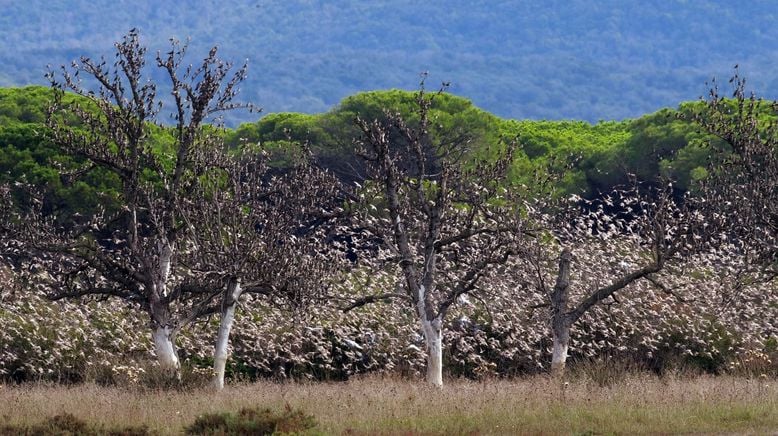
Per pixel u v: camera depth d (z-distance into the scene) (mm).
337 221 102500
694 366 110750
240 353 111688
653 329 111562
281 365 111250
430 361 93625
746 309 114062
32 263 109875
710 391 76250
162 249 93562
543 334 112062
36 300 109250
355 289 117500
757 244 102000
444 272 103375
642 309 113812
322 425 65688
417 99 98188
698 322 112000
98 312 111188
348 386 92875
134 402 75875
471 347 109750
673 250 96062
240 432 63562
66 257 98750
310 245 99125
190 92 92875
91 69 92938
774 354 111000
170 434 64312
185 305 99000
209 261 91188
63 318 108500
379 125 97625
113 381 101312
